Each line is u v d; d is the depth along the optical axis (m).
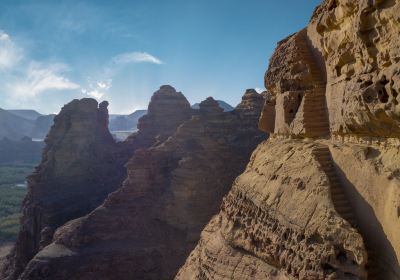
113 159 91.69
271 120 24.42
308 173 15.66
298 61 19.89
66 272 50.62
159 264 52.25
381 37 12.53
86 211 77.38
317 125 18.28
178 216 55.03
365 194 13.65
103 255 52.31
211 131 69.31
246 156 62.97
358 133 14.99
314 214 14.13
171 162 62.53
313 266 13.10
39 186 79.62
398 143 12.95
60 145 85.25
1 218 108.38
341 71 16.16
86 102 90.56
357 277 12.17
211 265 19.72
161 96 95.56
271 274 15.66
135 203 59.28
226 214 21.47
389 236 12.23
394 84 11.58
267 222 16.66
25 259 72.88
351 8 14.52
